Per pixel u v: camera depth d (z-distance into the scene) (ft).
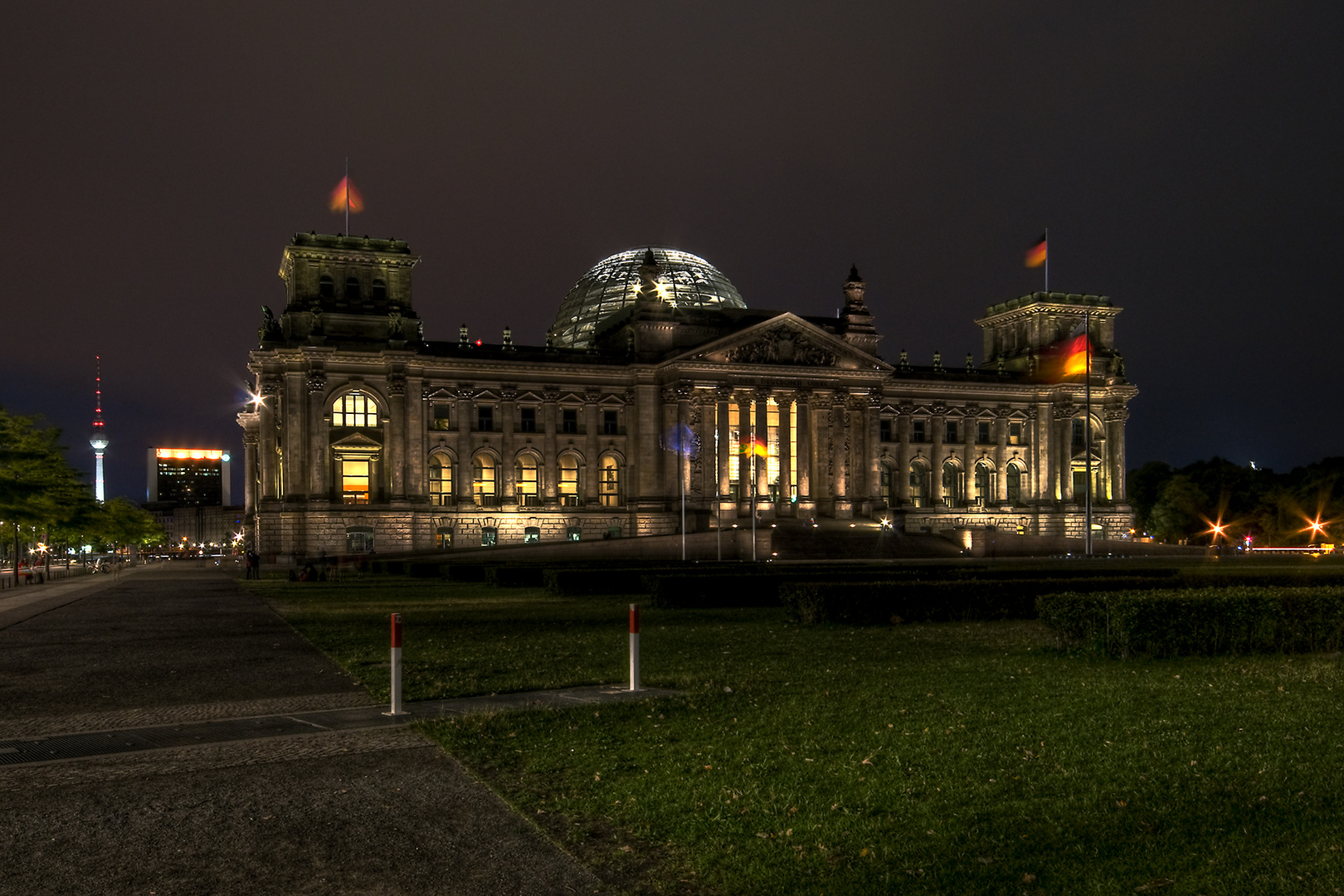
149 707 68.95
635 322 424.05
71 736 59.47
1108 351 487.61
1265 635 90.12
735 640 103.91
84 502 375.04
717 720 60.90
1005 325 510.17
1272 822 40.63
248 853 39.60
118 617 144.87
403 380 386.11
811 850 39.04
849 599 118.32
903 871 36.86
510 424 407.64
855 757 51.60
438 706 67.67
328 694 73.51
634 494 418.10
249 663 91.15
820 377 426.92
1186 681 73.87
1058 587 126.72
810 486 431.84
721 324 438.81
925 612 121.49
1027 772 48.62
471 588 214.48
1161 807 42.78
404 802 45.52
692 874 37.14
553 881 36.70
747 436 419.95
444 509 394.73
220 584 252.83
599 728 59.16
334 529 374.84
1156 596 87.61
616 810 43.78
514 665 86.33
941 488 467.93
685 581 152.25
